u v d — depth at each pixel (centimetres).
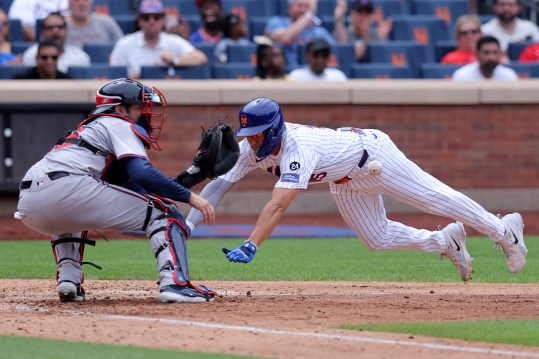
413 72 5444
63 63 4975
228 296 2394
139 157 2097
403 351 1636
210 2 5475
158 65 4988
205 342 1708
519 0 6288
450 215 2453
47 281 2792
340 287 2672
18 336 1767
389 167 2356
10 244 4003
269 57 5031
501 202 5166
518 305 2236
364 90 4991
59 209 2103
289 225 4725
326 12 5959
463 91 5088
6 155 4691
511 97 5131
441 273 3089
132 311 2080
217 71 5100
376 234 2506
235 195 4984
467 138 5125
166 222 2197
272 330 1825
